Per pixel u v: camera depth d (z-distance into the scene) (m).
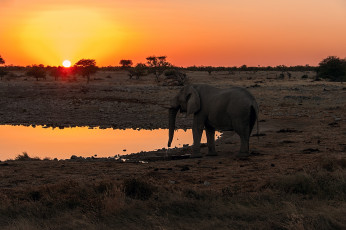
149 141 25.62
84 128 33.53
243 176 12.95
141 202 8.96
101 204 8.62
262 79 107.00
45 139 27.00
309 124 27.67
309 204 8.41
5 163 16.38
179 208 8.45
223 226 7.39
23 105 48.12
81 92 62.38
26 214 8.61
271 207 8.23
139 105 47.22
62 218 8.24
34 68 106.75
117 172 14.52
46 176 13.88
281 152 17.80
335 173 10.85
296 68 173.00
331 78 93.12
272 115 34.38
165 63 112.31
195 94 17.58
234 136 24.41
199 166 15.30
